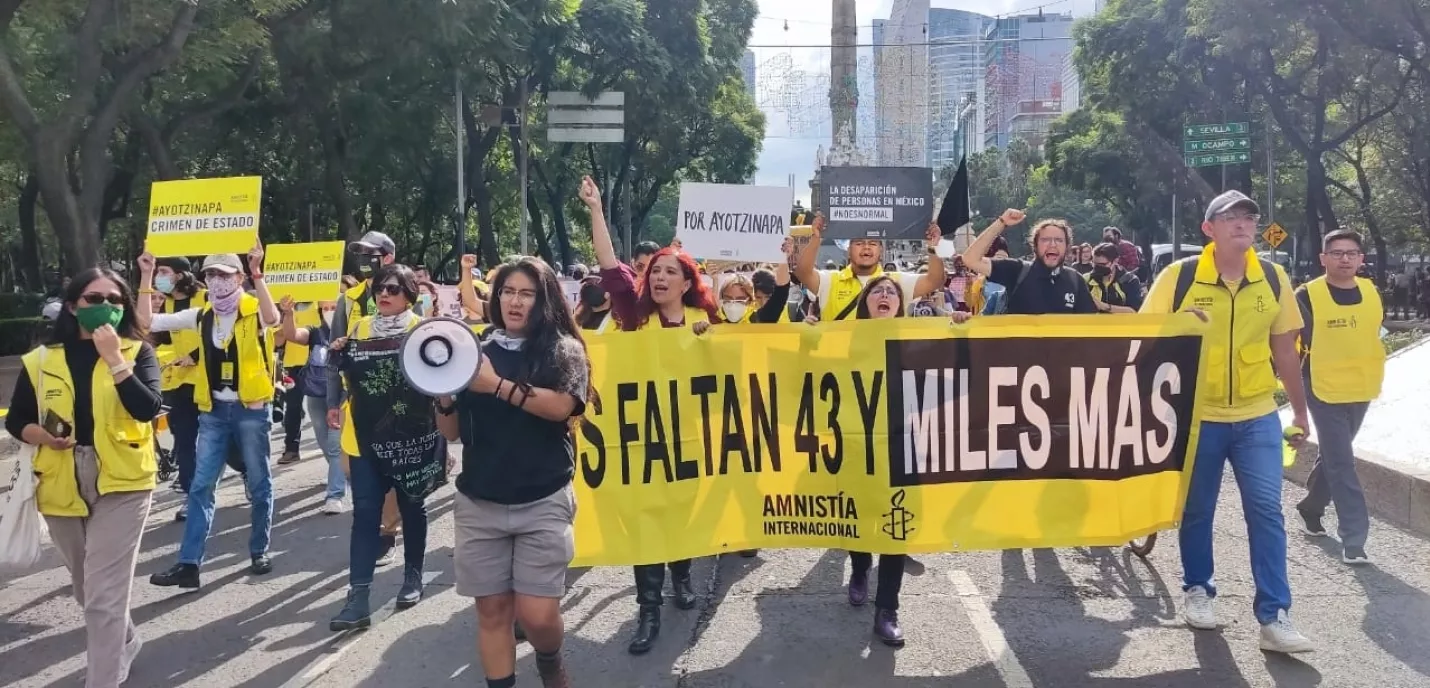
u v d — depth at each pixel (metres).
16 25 15.67
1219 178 35.44
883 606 4.85
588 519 4.79
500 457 3.51
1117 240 13.36
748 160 39.03
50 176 13.16
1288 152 37.25
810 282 6.29
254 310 6.09
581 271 12.81
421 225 39.34
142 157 24.36
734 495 4.89
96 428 4.15
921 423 4.82
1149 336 4.79
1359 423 6.05
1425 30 20.70
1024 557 6.26
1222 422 4.73
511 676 3.63
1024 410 4.83
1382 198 39.41
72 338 4.22
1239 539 6.43
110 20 13.95
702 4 30.67
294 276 7.98
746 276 6.43
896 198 6.54
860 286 6.25
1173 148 34.16
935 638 4.89
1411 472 6.78
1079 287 5.98
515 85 27.70
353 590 5.21
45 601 5.79
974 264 5.62
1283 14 21.89
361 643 4.99
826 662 4.62
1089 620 5.08
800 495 4.88
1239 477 4.70
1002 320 4.82
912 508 4.80
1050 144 47.19
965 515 4.82
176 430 6.83
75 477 4.15
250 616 5.44
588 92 27.06
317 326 8.01
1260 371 4.69
